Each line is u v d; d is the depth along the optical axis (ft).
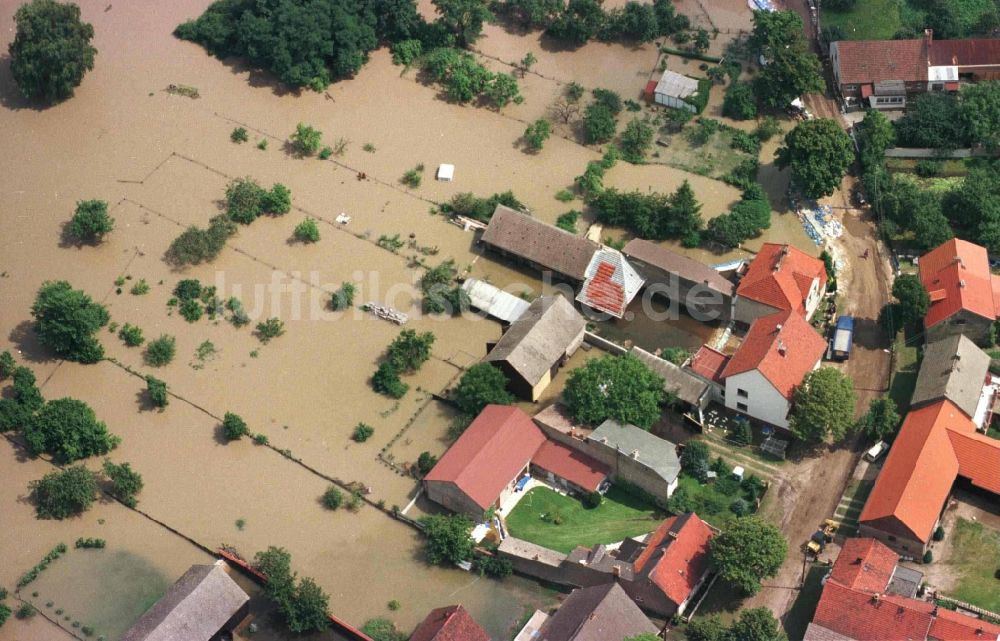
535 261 615.98
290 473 545.85
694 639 458.91
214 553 517.55
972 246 592.19
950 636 442.91
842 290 608.60
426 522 510.58
